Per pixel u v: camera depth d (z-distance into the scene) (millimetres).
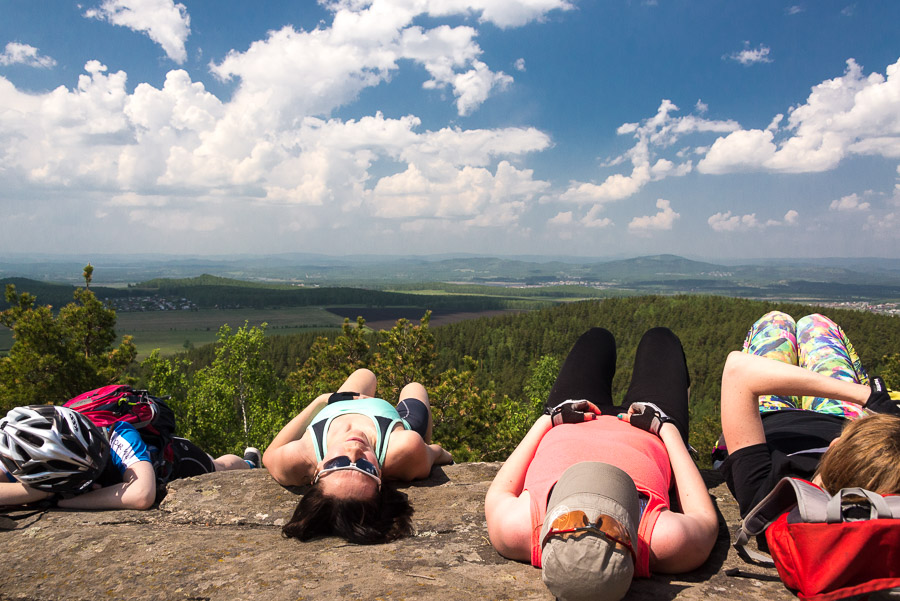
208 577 1871
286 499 2723
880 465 1503
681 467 2016
